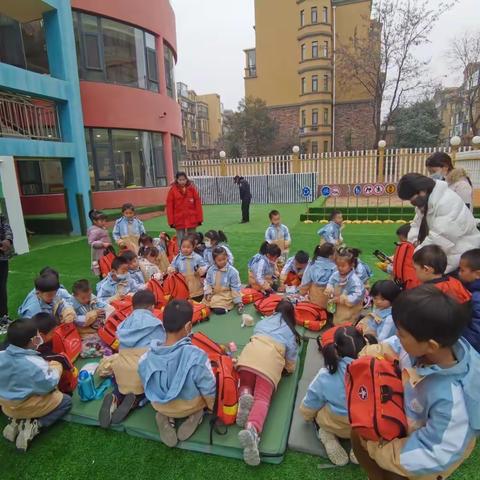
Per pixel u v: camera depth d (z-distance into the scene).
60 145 9.06
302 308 3.68
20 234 7.77
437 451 1.20
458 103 31.81
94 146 11.75
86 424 2.43
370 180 15.14
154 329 2.60
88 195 10.05
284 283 4.61
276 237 5.94
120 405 2.42
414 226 3.40
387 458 1.36
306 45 29.22
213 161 17.42
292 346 2.65
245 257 6.77
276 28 31.25
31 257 7.44
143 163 13.19
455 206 2.74
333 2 28.55
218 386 2.21
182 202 6.22
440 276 2.40
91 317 3.35
